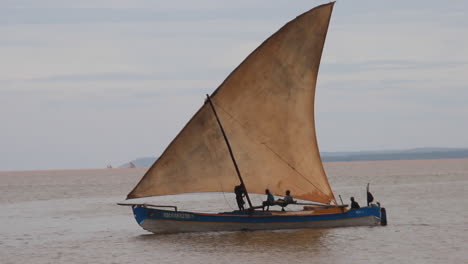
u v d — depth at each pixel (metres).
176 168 126.38
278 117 131.75
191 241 120.88
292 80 131.38
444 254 106.12
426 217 160.25
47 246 125.88
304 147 133.75
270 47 128.88
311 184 134.62
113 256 110.81
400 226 139.25
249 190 132.12
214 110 126.38
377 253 107.38
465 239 120.75
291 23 129.12
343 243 116.50
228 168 129.88
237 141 130.38
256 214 130.75
